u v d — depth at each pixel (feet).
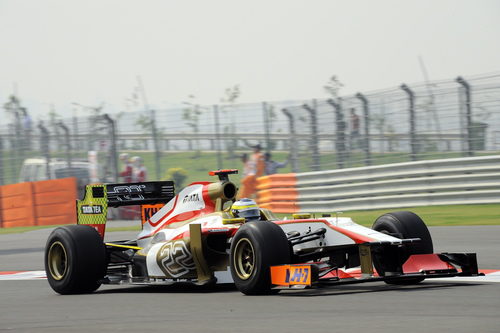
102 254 99.96
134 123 298.97
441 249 135.54
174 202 104.06
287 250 81.30
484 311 65.16
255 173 269.03
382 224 89.04
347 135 246.27
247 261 83.41
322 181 243.19
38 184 287.48
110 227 257.34
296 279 77.15
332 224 89.30
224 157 284.61
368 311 67.46
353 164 245.04
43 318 76.28
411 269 82.84
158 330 63.00
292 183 250.57
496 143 214.69
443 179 217.15
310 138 256.32
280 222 89.04
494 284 85.46
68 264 98.63
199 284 90.17
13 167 311.88
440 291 80.07
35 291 107.65
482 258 119.14
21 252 185.16
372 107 240.32
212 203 98.94
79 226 101.24
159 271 97.66
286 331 58.90
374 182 230.68
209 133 286.25
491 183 208.13
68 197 280.31
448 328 56.80
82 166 293.23
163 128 297.12
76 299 93.86
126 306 82.64
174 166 297.33
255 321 64.85
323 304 73.26
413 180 223.10
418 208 222.69
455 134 221.87
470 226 176.65
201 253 90.43
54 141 300.40
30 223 290.56
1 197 298.56
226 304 77.61
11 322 74.38
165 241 98.68
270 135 268.62
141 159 293.43
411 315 64.13
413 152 230.68
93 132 290.56
